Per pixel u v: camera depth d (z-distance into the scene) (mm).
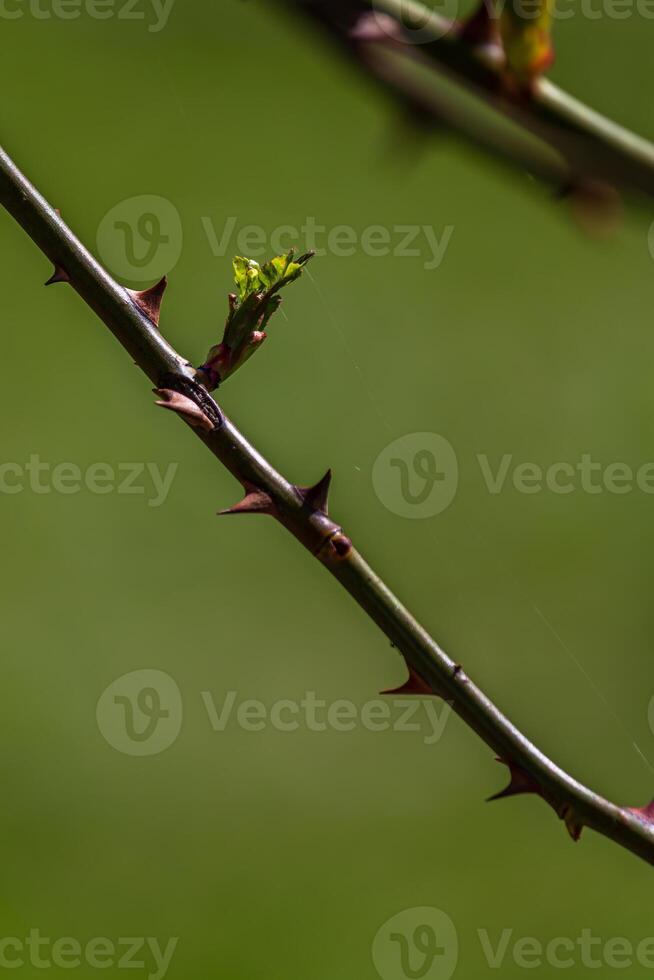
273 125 3873
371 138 3895
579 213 1819
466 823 3195
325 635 3477
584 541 3527
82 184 3668
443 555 3465
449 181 3908
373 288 3760
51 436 3576
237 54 3947
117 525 3559
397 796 3246
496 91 1801
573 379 3725
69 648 3367
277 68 3941
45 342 3689
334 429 3576
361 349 3684
